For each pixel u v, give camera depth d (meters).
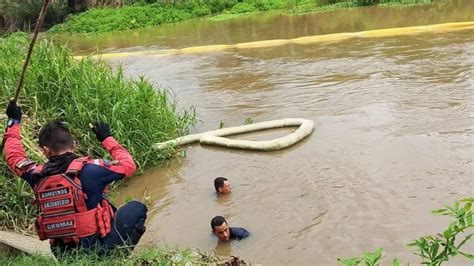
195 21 24.41
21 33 9.62
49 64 7.85
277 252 5.15
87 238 3.98
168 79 12.82
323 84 10.86
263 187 6.62
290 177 6.79
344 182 6.44
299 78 11.61
